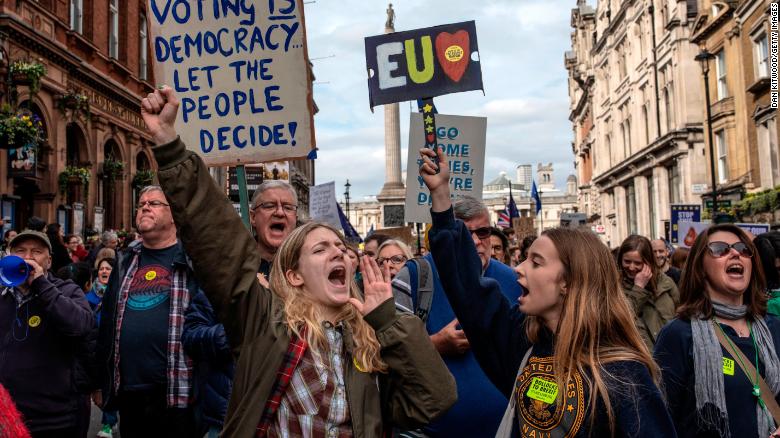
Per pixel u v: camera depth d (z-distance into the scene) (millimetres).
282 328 2666
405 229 13219
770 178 23141
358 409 2605
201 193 2676
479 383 3828
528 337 2770
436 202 3305
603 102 50719
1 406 1948
